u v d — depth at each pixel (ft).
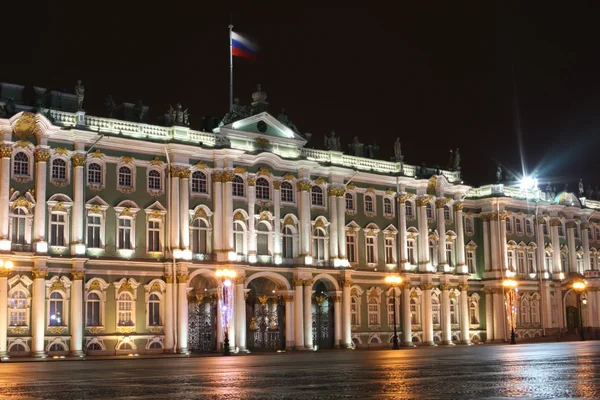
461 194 322.34
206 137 250.57
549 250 356.18
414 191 306.96
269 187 263.90
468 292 325.62
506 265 328.49
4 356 206.18
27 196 216.74
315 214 274.98
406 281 295.69
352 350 256.11
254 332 261.24
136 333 230.89
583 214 373.61
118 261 229.25
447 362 137.49
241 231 254.47
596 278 357.82
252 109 265.75
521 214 345.51
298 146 273.33
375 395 72.79
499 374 99.09
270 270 257.34
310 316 264.72
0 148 212.84
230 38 265.75
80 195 223.92
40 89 233.14
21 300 213.87
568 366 115.03
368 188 292.20
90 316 224.74
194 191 247.09
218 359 185.98
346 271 274.98
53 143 222.89
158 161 241.35
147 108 251.60
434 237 310.45
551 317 350.23
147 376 110.42
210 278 249.96
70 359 203.72
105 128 232.94
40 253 214.28
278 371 116.88
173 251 237.25
